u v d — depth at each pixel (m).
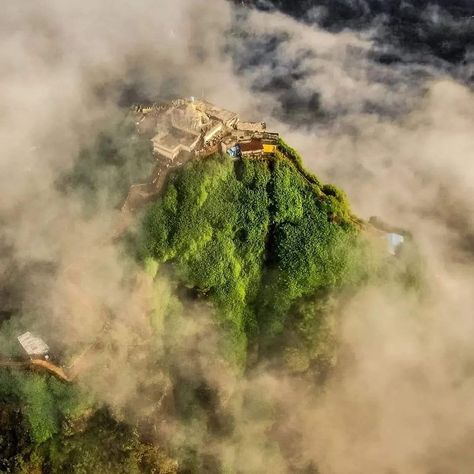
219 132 81.62
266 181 81.50
